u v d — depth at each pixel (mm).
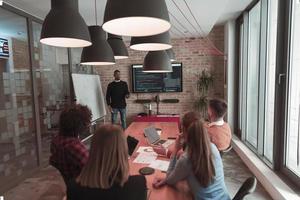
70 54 5230
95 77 5902
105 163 1136
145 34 1593
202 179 1540
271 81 3645
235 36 5441
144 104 6449
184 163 1596
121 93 5867
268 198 2912
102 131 1204
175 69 6266
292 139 2984
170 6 3824
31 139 3977
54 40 1905
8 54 3512
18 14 3723
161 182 1717
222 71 6152
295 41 2893
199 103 6016
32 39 4016
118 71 5980
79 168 1684
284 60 2998
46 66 4434
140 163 2135
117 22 1504
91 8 3877
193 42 6219
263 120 3857
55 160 1761
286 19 2941
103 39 2469
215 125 2605
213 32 6098
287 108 2996
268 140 3746
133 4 1208
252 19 4582
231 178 3561
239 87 5371
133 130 3566
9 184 3385
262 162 3643
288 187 2777
